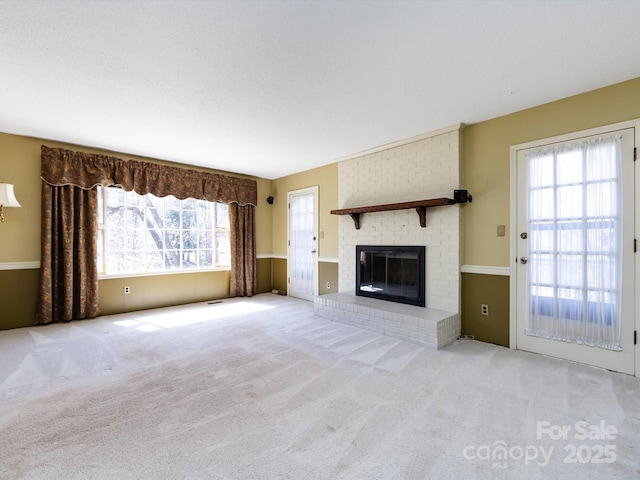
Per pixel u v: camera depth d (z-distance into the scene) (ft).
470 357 9.49
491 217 10.81
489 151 10.86
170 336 11.44
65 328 12.39
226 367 8.74
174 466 4.98
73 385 7.66
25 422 6.11
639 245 8.09
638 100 8.13
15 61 7.30
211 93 8.92
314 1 5.49
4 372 8.36
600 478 4.73
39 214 12.84
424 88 8.67
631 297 8.21
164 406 6.73
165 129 11.75
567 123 9.21
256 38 6.50
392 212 13.47
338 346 10.44
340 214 14.93
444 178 11.74
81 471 4.85
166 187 16.05
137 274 15.47
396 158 13.32
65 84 8.40
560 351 9.37
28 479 4.68
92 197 13.79
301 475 4.80
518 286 10.18
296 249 19.16
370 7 5.63
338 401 6.94
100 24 6.04
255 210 20.03
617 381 7.86
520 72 7.85
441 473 4.84
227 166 17.53
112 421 6.17
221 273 18.69
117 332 11.90
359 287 14.80
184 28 6.19
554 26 6.11
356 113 10.34
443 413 6.45
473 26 6.13
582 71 7.81
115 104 9.62
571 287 9.13
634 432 5.82
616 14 5.77
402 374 8.29
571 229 9.12
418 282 12.50
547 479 4.72
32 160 12.66
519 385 7.66
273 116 10.55
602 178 8.62
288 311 15.44
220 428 5.96
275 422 6.16
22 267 12.50
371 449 5.37
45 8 5.58
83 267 13.56
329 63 7.45
